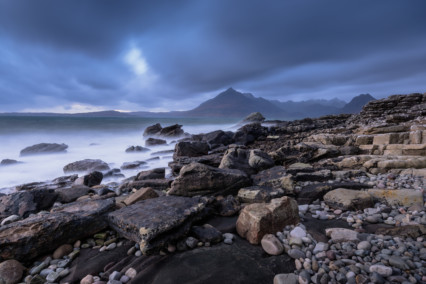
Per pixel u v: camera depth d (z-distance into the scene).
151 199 5.59
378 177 7.05
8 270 3.46
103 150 21.78
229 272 3.39
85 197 7.40
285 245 3.89
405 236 3.81
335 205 5.47
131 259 3.84
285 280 3.04
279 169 7.96
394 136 9.51
